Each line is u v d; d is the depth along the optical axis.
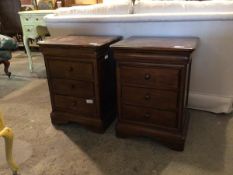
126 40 1.46
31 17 2.56
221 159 1.27
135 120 1.44
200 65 1.66
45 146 1.44
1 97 2.18
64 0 3.57
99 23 1.72
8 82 2.56
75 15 1.84
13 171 1.20
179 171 1.20
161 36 1.59
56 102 1.64
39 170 1.24
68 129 1.63
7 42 2.43
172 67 1.22
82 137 1.53
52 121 1.69
